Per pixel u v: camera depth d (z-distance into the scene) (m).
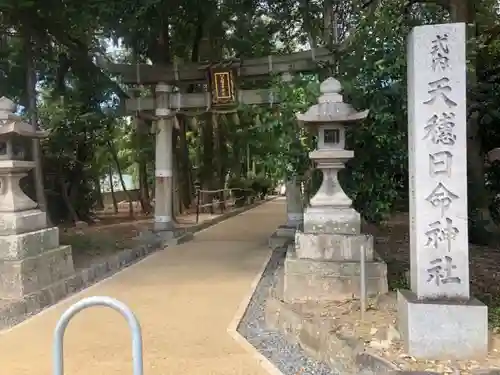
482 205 8.82
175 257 9.72
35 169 9.51
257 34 14.46
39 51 9.66
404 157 6.26
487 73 8.69
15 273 6.01
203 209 18.70
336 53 9.09
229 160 20.69
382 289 5.66
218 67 10.98
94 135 14.67
